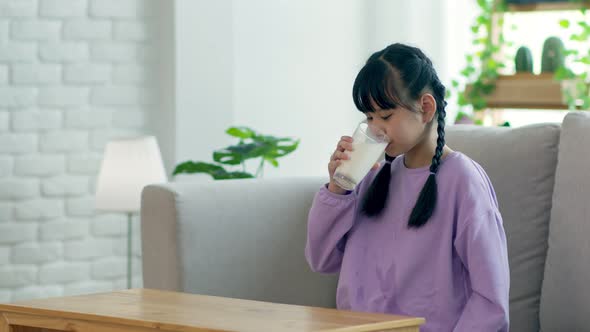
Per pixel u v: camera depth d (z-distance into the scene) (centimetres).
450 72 444
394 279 182
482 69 410
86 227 378
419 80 178
